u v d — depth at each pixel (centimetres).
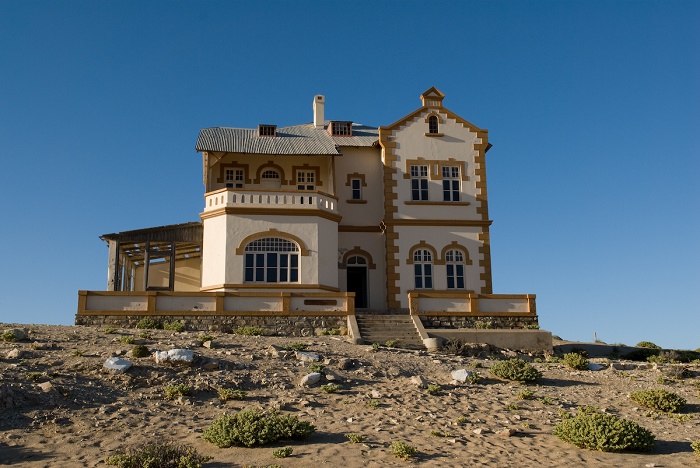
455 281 3444
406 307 3375
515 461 1380
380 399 1841
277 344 2373
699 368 2633
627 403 1969
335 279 3244
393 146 3572
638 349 3328
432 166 3581
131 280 3872
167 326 2675
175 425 1544
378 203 3641
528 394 1939
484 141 3656
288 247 3177
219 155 3500
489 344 2764
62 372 1786
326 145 3606
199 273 3862
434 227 3494
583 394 2059
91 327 2598
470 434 1579
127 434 1464
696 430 1697
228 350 2195
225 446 1407
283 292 2895
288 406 1739
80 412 1567
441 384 2039
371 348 2488
